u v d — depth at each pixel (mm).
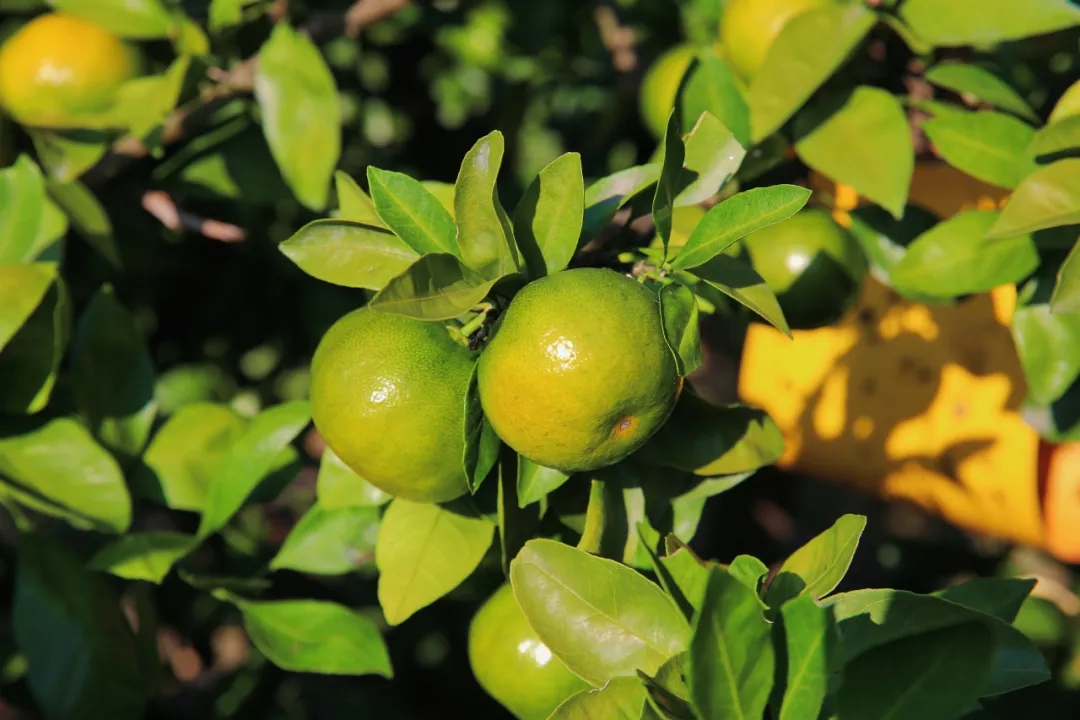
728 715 599
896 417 820
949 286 742
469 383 644
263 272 1052
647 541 662
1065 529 776
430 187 721
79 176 826
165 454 780
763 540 1136
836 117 758
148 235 969
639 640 646
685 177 698
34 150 821
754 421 696
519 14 1073
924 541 1125
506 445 680
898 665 610
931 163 811
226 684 1078
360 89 1133
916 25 760
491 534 700
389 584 695
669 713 615
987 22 750
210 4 840
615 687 631
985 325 796
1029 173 735
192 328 1062
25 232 764
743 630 599
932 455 808
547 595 649
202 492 776
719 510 1116
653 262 680
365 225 673
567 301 630
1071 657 1031
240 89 803
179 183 832
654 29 1018
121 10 788
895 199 740
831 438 842
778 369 860
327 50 1108
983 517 806
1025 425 779
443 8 1050
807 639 615
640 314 631
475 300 645
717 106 747
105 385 777
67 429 742
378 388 655
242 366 1131
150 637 783
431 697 1149
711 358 1232
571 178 657
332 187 823
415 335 663
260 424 755
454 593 781
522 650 686
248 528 1098
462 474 668
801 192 646
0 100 799
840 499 1121
